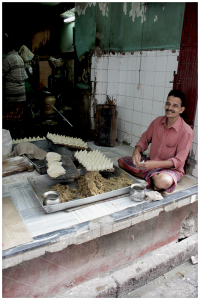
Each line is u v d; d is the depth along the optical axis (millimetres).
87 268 2279
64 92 8523
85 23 4961
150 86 4297
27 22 7500
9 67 5578
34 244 1919
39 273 1995
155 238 2787
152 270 2490
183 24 3391
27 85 7809
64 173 2887
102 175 3277
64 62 8438
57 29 8234
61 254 2072
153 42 4105
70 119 7355
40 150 3951
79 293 2127
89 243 2215
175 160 2951
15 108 5965
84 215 2396
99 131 4848
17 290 1916
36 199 2674
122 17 4785
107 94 5141
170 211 2824
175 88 3613
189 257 2883
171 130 3078
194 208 3121
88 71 5090
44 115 7629
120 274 2369
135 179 3035
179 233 3062
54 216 2361
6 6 6992
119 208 2562
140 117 4645
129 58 4758
